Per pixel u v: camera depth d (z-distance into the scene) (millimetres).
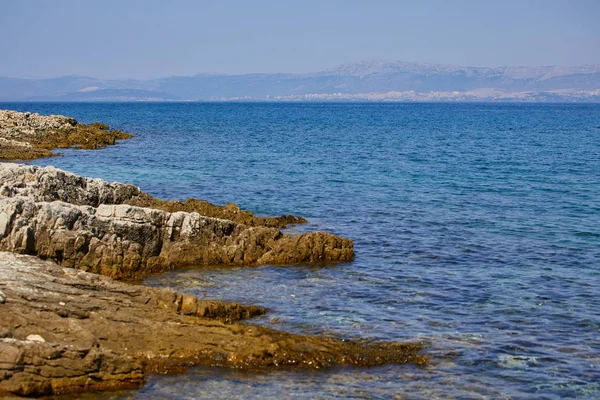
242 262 25812
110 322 16344
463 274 25062
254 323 19062
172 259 25000
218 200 39281
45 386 14078
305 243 26609
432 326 19438
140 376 15055
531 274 25172
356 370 16375
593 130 117812
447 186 46781
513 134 105625
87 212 23859
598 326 19734
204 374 15625
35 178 29719
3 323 15148
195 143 76562
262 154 65688
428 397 15180
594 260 27312
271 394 14977
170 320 17000
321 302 21344
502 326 19594
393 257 27391
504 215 36438
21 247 22250
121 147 68125
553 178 51562
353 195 42125
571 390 15727
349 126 127562
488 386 15805
